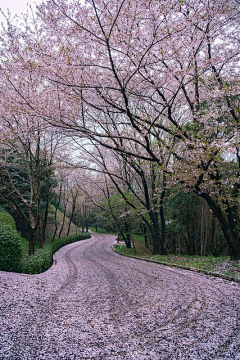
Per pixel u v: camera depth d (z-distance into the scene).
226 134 9.99
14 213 18.36
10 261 9.01
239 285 7.76
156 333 4.40
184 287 7.73
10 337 4.00
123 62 8.33
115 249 24.33
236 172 11.37
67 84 7.66
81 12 7.10
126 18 6.97
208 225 18.36
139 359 3.55
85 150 16.17
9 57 8.45
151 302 6.24
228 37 9.36
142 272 10.99
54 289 7.55
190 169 9.02
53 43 8.12
